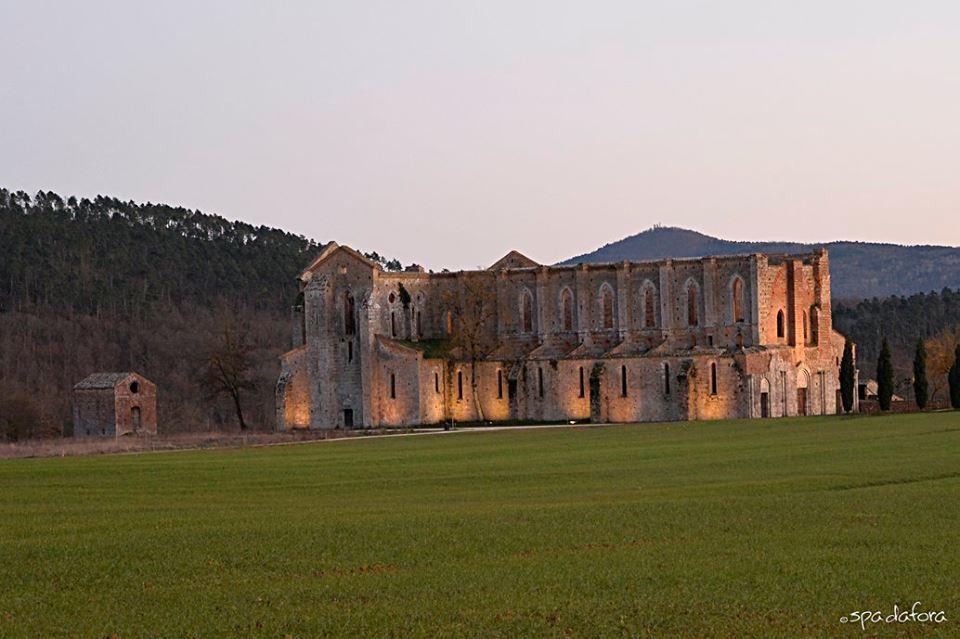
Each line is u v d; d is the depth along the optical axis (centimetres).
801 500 7438
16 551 6044
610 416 18088
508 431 16350
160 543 6219
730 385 17550
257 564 5662
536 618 4625
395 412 18638
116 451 13775
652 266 18662
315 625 4559
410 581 5234
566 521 6756
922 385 17550
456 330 19575
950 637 4353
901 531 6256
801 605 4766
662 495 7994
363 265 18988
